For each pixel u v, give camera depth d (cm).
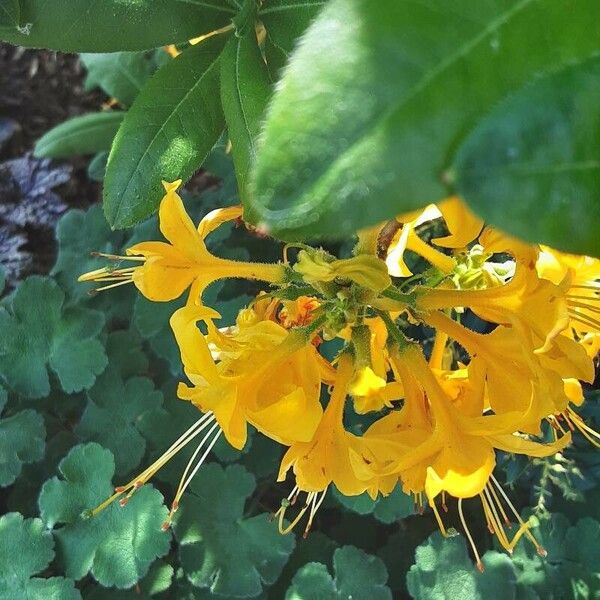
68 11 17
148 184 18
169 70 18
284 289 17
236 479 37
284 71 7
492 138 7
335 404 17
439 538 36
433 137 7
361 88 7
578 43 7
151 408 39
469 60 7
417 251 19
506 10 7
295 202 7
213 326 16
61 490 36
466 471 15
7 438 38
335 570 36
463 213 13
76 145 44
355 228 7
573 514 37
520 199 7
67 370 39
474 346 16
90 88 48
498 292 15
